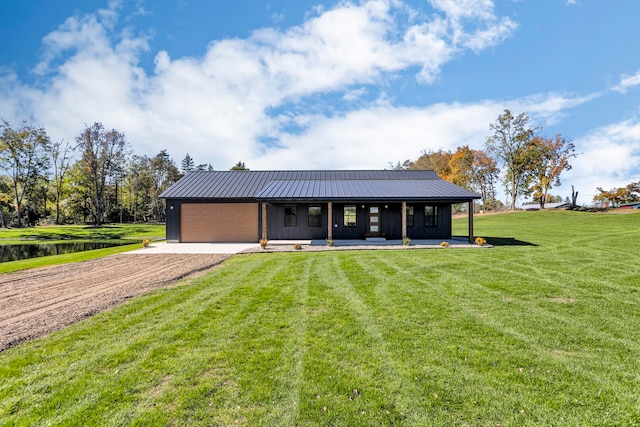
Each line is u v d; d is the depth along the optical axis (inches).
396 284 253.3
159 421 94.0
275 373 119.6
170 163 2359.7
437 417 94.3
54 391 110.0
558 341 144.6
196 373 120.2
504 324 165.3
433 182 660.1
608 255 386.0
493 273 289.1
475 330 157.8
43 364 129.0
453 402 101.2
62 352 139.1
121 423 93.4
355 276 284.8
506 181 1734.7
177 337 153.3
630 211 1327.5
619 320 169.8
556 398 102.7
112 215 1863.9
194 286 255.1
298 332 157.9
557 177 1563.7
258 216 661.9
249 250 482.9
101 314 188.1
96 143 1380.4
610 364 123.7
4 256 597.9
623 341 143.9
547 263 335.3
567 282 251.9
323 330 160.2
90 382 115.3
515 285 244.2
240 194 657.6
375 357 131.0
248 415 96.3
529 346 139.6
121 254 478.6
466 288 237.5
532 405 99.3
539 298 210.7
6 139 1312.7
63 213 1627.7
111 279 291.9
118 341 149.7
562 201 2787.9
